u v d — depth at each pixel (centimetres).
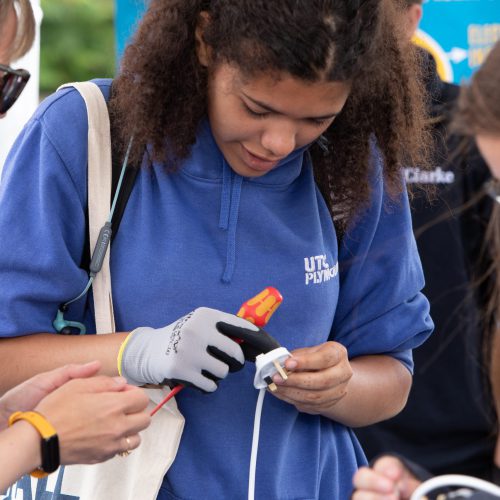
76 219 271
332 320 301
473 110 205
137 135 272
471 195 379
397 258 305
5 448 234
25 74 278
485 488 208
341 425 312
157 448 271
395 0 289
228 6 251
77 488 280
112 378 257
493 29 439
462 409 373
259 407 276
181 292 274
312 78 245
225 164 279
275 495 282
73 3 779
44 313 272
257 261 281
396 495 225
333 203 301
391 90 289
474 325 250
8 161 276
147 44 270
